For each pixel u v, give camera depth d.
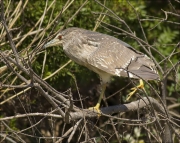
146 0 16.73
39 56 13.70
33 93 13.53
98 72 11.34
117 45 11.22
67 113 9.34
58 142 9.65
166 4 17.03
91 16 14.23
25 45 13.82
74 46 11.59
